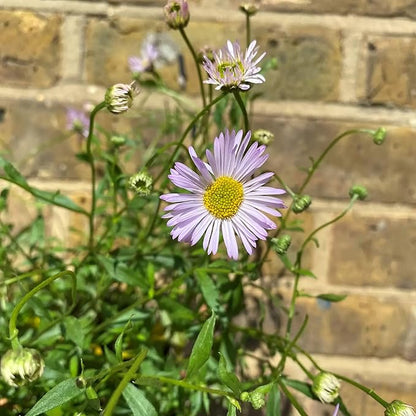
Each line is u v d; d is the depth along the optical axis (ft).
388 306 1.26
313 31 1.20
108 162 1.06
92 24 1.21
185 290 1.09
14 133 1.25
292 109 1.23
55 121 1.25
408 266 1.26
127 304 1.13
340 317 1.26
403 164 1.24
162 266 1.04
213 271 0.93
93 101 1.24
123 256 1.03
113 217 1.02
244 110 0.85
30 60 1.22
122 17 1.21
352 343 1.27
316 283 1.26
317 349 1.27
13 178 0.92
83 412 0.88
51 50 1.22
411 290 1.26
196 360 0.77
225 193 0.84
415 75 1.21
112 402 0.67
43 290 1.10
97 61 1.23
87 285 1.10
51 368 0.92
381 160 1.24
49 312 1.00
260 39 1.21
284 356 0.96
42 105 1.24
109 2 1.20
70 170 1.26
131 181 0.87
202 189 0.85
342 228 1.25
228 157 0.83
